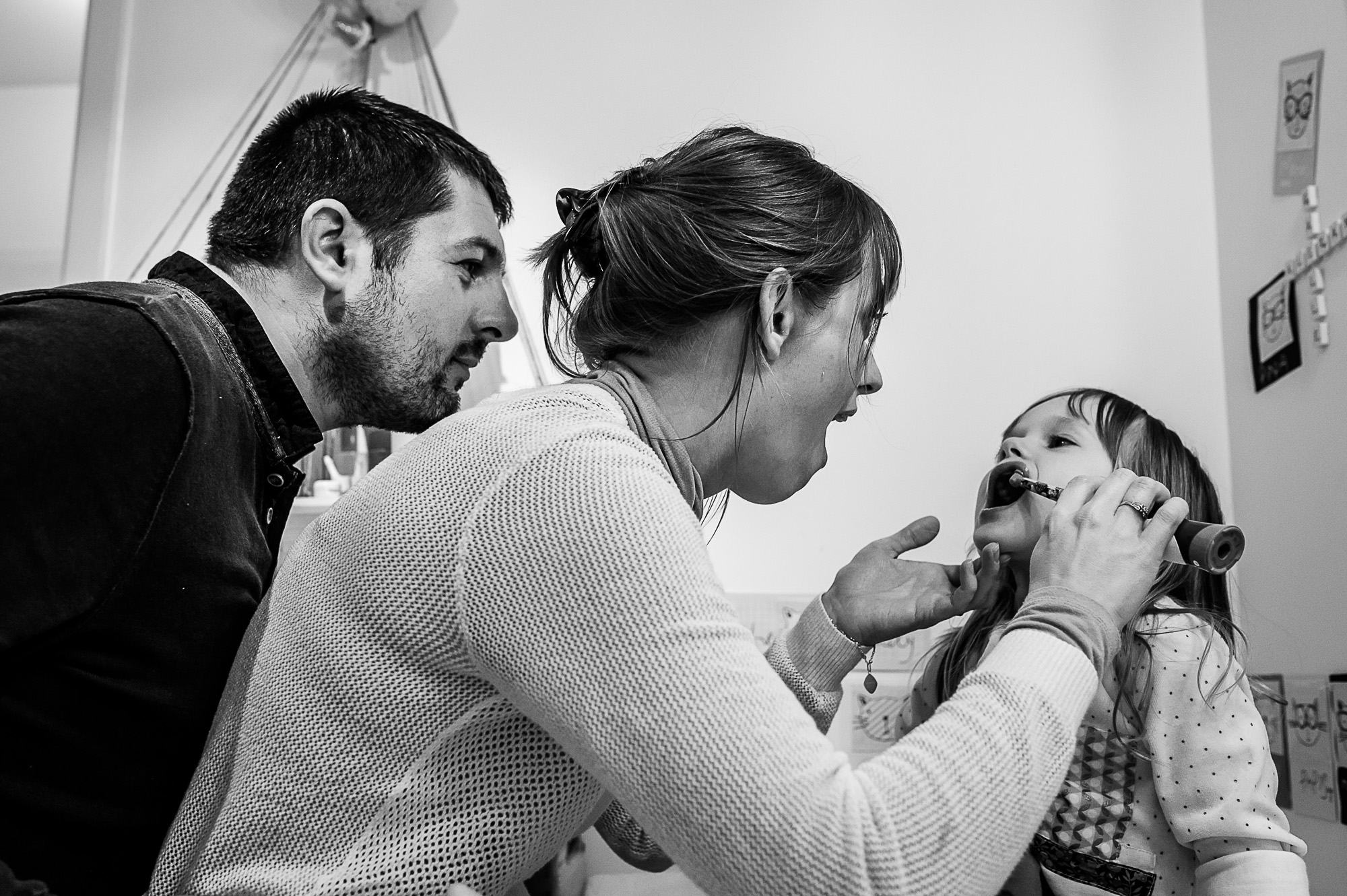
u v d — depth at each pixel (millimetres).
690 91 2086
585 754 578
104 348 769
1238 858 1047
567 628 579
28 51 3176
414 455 684
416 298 1109
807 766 552
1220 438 1884
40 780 745
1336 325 1506
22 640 706
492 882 648
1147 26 2037
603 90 2100
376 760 637
